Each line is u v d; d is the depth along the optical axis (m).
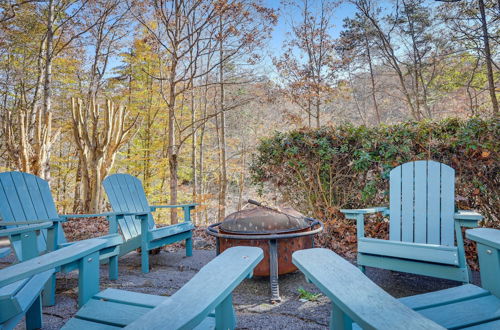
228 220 2.50
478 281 2.44
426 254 1.87
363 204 3.64
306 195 3.98
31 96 11.98
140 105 11.56
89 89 10.95
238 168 12.45
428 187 2.39
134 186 3.52
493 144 2.94
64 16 10.20
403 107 14.55
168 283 2.55
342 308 0.68
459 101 11.59
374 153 3.51
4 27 9.12
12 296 1.10
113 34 11.12
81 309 1.24
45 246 2.54
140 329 0.59
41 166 6.31
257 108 14.25
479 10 8.50
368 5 11.76
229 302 1.09
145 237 2.86
